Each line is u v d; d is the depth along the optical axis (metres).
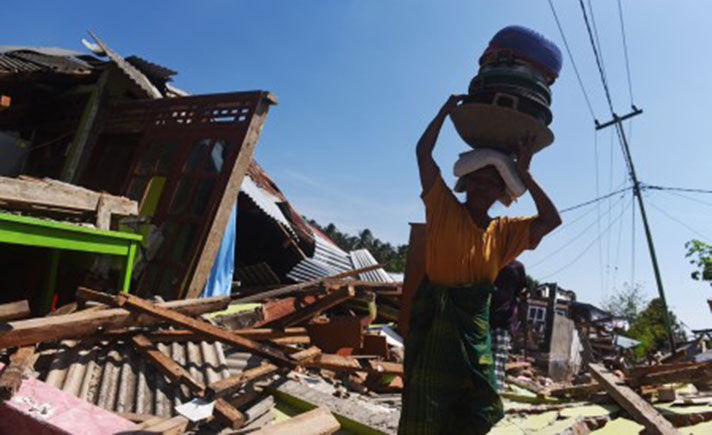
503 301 5.37
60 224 4.68
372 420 3.75
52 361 3.74
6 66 10.13
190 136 8.27
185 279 7.02
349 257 14.12
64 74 10.38
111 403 3.52
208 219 7.17
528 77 2.69
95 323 3.87
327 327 6.21
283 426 3.00
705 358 12.47
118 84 10.46
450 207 2.46
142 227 8.00
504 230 2.52
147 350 4.12
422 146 2.61
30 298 5.82
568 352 15.12
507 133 2.67
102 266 6.80
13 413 2.52
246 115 7.72
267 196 11.53
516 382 8.73
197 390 3.75
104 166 9.91
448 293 2.34
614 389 5.14
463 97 2.65
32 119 11.69
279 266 12.23
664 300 20.19
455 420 2.33
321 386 4.77
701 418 4.73
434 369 2.25
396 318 10.21
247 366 4.82
